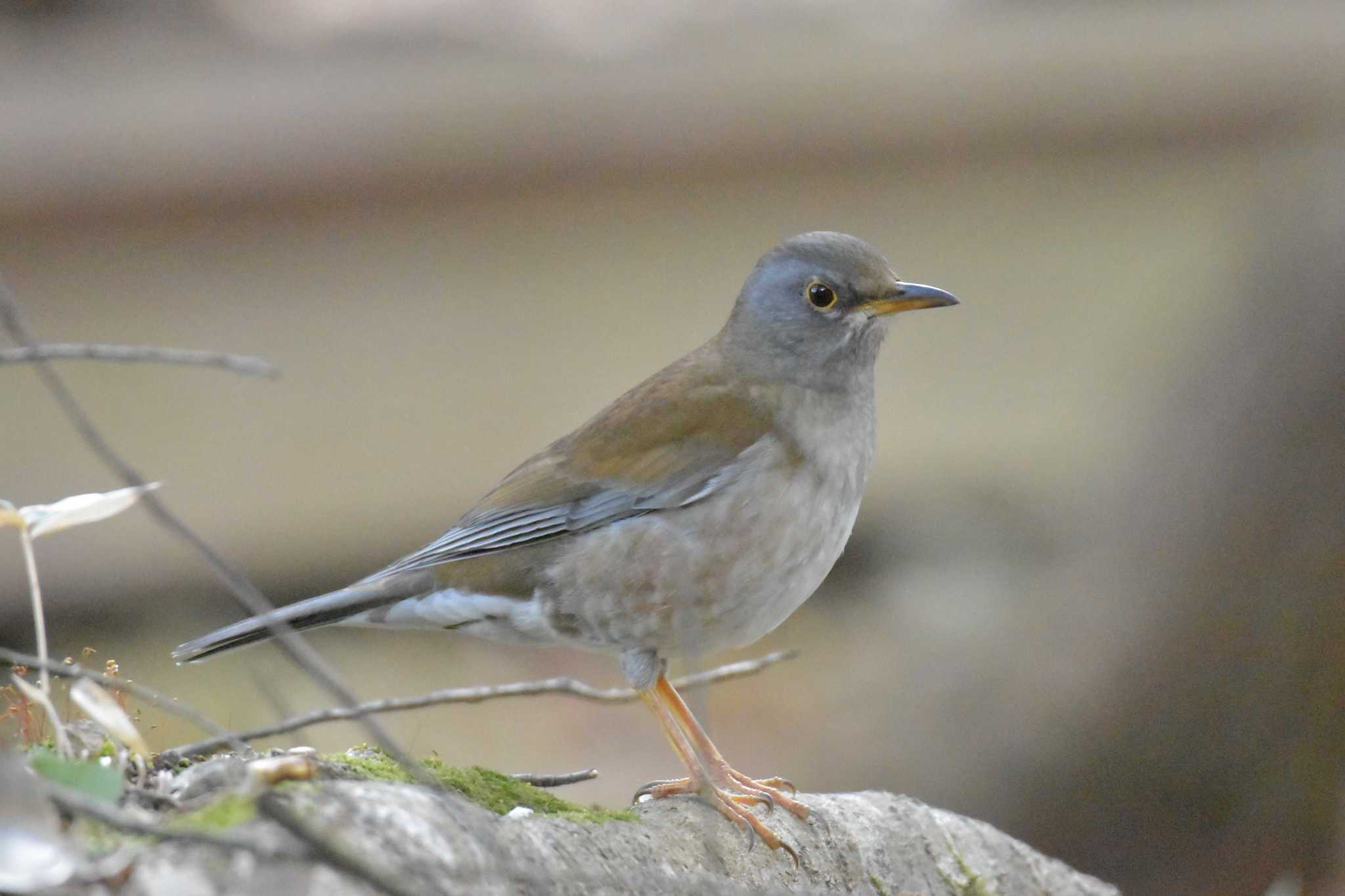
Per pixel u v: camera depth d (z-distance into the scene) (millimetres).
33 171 14023
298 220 14945
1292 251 13344
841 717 15312
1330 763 13188
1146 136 16234
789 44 16141
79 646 15078
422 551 7730
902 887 6922
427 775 5125
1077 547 14930
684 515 7406
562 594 7531
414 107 14711
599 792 13547
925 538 17391
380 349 15586
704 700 7285
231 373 15242
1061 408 17109
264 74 15242
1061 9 17078
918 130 15641
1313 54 16125
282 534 15672
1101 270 16906
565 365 15961
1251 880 13523
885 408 17172
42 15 16422
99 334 14812
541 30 16422
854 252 7785
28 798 4492
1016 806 14062
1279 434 13070
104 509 6062
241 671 13938
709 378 7770
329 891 4477
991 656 14898
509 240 15555
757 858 6535
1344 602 12938
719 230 15906
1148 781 13703
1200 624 13297
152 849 4547
